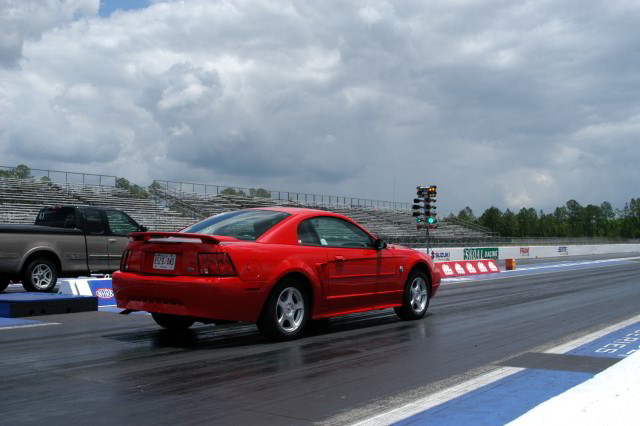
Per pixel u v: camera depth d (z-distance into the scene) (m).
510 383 4.55
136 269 6.32
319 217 7.06
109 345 6.15
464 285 15.48
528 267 26.45
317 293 6.64
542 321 8.16
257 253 6.07
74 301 9.01
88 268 12.38
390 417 3.71
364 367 5.16
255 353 5.76
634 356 5.48
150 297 6.07
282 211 6.93
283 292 6.36
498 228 116.19
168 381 4.62
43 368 5.05
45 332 7.02
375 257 7.48
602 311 9.35
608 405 3.83
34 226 11.62
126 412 3.81
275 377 4.78
